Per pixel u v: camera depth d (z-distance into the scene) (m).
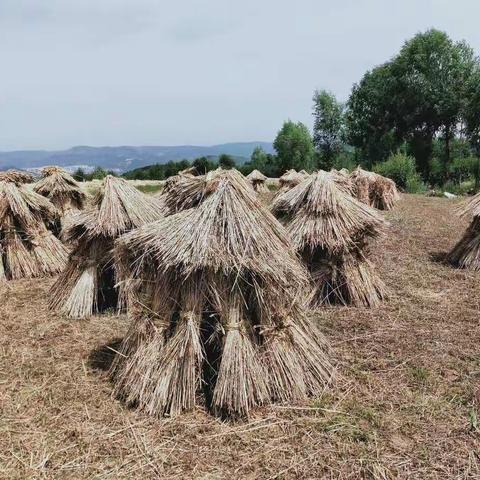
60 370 4.86
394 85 42.72
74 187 10.92
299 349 4.37
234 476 3.36
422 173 43.75
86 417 4.03
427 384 4.53
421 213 15.98
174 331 4.17
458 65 40.72
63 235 6.79
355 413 4.06
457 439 3.74
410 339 5.52
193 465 3.47
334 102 53.41
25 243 8.51
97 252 6.56
